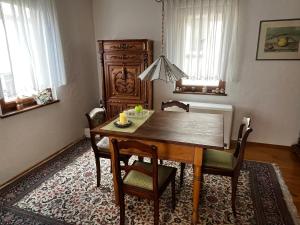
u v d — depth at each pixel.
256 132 3.51
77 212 2.06
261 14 3.04
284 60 3.11
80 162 3.00
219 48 3.26
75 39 3.53
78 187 2.44
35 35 2.71
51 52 2.96
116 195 2.12
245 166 2.88
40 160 3.02
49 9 2.87
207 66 3.37
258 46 3.15
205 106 3.36
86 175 2.67
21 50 2.53
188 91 3.69
